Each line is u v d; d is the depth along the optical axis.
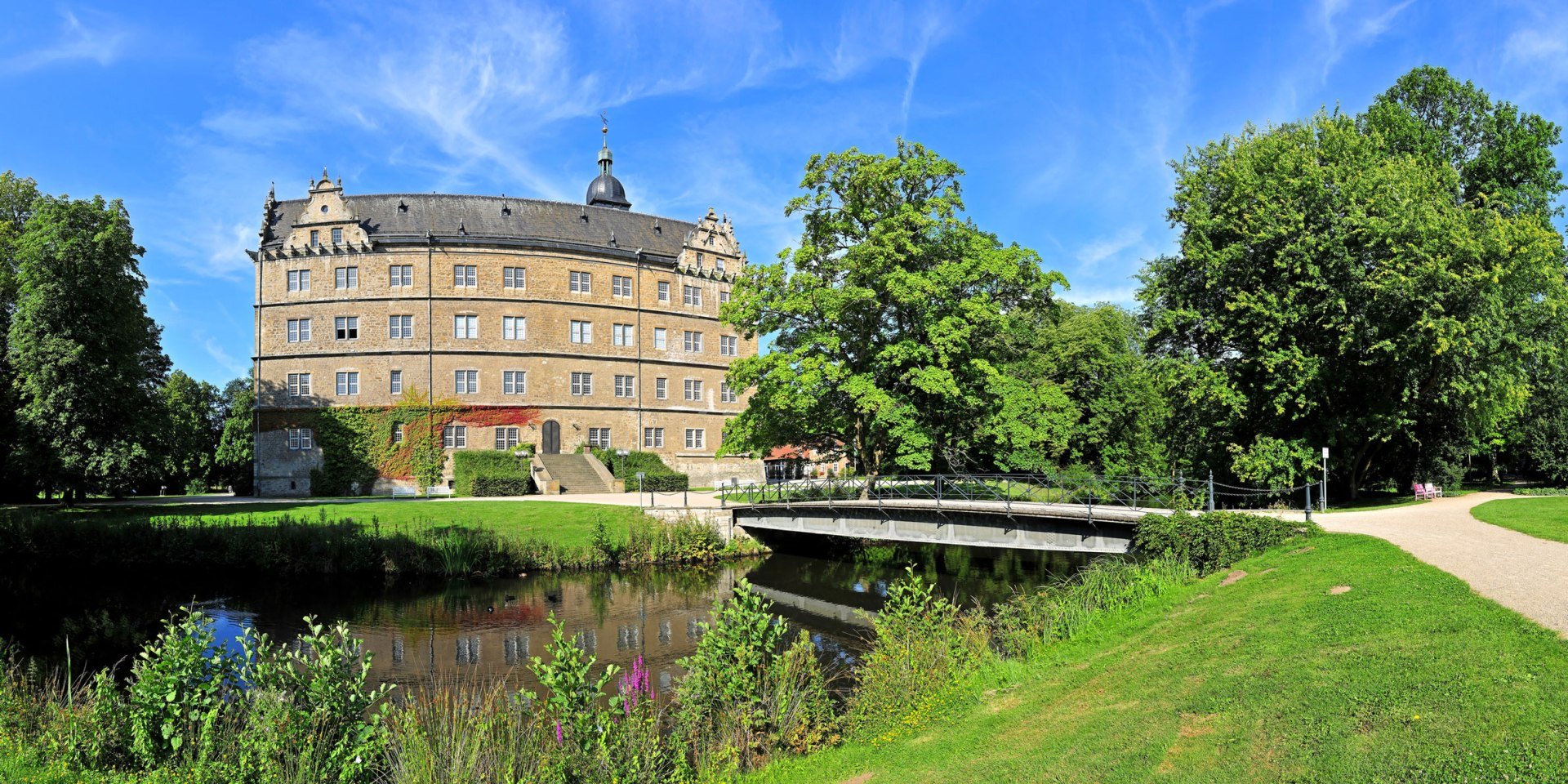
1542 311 28.38
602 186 69.56
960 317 29.80
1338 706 8.77
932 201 30.86
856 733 12.61
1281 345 27.97
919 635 15.14
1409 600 12.05
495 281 57.06
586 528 34.94
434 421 55.00
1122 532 23.44
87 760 10.38
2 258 42.75
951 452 34.44
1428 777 6.95
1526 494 33.66
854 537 33.59
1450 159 37.78
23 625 23.89
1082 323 42.28
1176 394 31.27
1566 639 9.20
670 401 62.50
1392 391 29.19
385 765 11.02
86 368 38.66
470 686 17.72
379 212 57.66
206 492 78.19
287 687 10.73
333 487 54.06
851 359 32.00
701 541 34.22
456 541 31.58
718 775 11.36
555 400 57.50
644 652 20.75
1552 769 6.57
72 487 39.62
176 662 10.66
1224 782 7.83
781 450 65.75
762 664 13.11
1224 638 12.70
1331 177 28.53
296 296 55.75
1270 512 25.67
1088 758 9.20
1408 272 25.91
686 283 64.19
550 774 10.35
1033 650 15.71
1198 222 29.64
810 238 33.03
